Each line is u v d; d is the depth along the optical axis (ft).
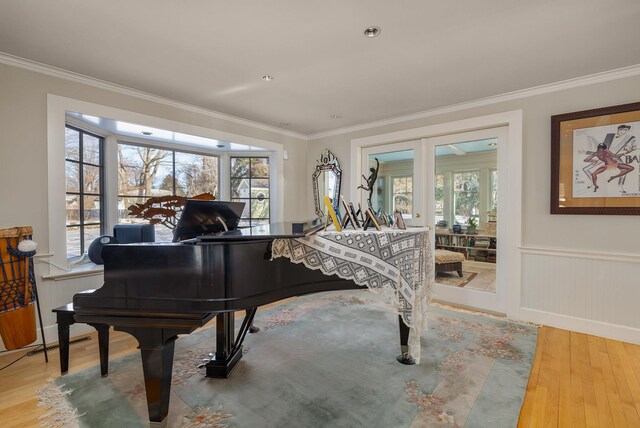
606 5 5.57
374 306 11.46
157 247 4.91
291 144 15.28
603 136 8.62
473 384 6.35
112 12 5.74
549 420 5.31
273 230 6.74
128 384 6.39
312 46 7.05
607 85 8.58
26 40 6.76
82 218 10.03
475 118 10.80
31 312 7.36
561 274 9.37
